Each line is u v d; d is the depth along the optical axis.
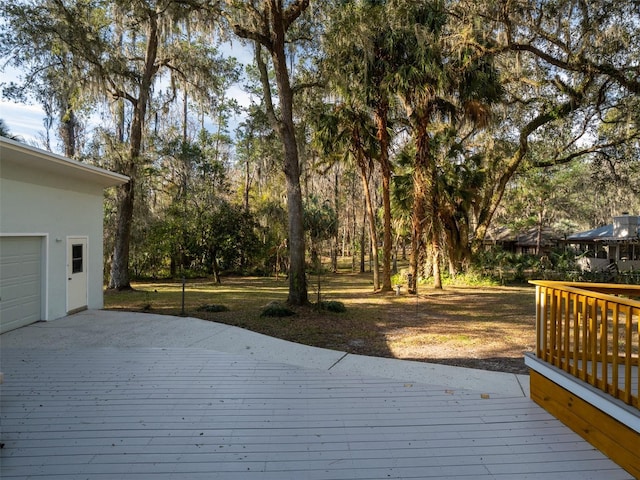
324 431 3.29
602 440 2.93
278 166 18.42
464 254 17.62
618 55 12.79
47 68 12.66
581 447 3.02
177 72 16.61
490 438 3.17
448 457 2.87
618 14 11.26
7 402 3.87
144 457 2.85
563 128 16.78
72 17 12.31
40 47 11.95
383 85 11.63
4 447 2.98
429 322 8.58
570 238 25.08
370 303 11.77
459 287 16.38
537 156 18.94
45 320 7.90
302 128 13.72
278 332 7.32
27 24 11.59
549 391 3.67
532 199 26.02
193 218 19.78
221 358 5.49
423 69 10.79
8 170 6.82
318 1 10.64
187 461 2.80
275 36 9.72
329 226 26.31
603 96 14.09
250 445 3.04
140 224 18.39
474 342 6.69
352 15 10.29
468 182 16.25
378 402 3.93
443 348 6.27
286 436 3.20
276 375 4.78
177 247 19.73
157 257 21.69
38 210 7.64
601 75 13.55
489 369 5.15
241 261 21.11
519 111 16.61
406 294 13.84
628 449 2.67
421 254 16.89
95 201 9.68
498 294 13.98
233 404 3.86
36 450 2.94
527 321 8.77
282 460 2.83
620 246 24.16
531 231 30.50
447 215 16.52
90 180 9.20
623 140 15.83
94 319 8.20
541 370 3.75
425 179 13.30
